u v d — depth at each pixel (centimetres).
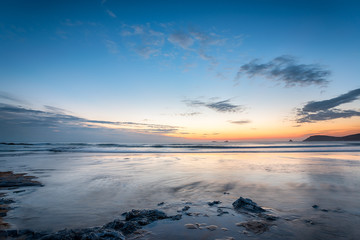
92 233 310
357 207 456
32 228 361
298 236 318
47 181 756
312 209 445
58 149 2797
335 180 746
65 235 313
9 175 873
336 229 342
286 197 542
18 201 519
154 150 2670
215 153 2175
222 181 750
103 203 508
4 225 371
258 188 645
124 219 403
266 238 311
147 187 670
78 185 694
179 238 313
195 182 740
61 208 470
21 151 2402
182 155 1886
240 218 393
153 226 358
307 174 869
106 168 1070
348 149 2561
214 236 318
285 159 1483
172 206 475
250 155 1873
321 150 2436
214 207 462
